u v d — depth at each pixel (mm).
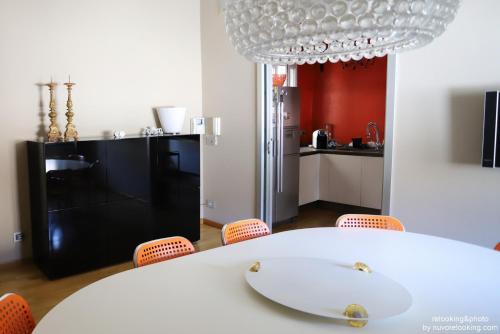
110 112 4098
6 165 3500
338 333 1195
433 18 1297
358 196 5176
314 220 5070
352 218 2457
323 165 5500
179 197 4086
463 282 1554
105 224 3553
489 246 2953
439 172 3131
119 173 3596
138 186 3744
